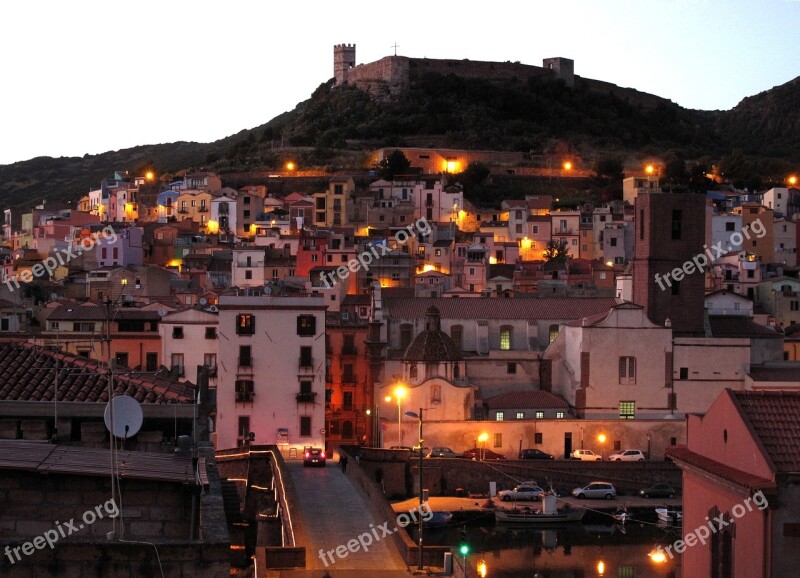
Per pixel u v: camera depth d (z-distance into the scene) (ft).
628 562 340.39
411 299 513.86
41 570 117.60
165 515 137.28
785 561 164.66
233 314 441.68
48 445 155.12
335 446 471.62
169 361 469.57
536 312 507.30
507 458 450.30
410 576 233.76
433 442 452.35
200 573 118.93
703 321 491.31
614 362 469.57
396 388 455.22
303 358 443.32
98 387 189.26
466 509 398.01
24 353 200.54
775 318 651.25
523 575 323.78
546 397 474.08
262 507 352.49
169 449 172.04
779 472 165.78
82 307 490.49
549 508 394.11
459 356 467.11
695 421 202.59
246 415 440.86
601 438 458.91
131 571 118.42
